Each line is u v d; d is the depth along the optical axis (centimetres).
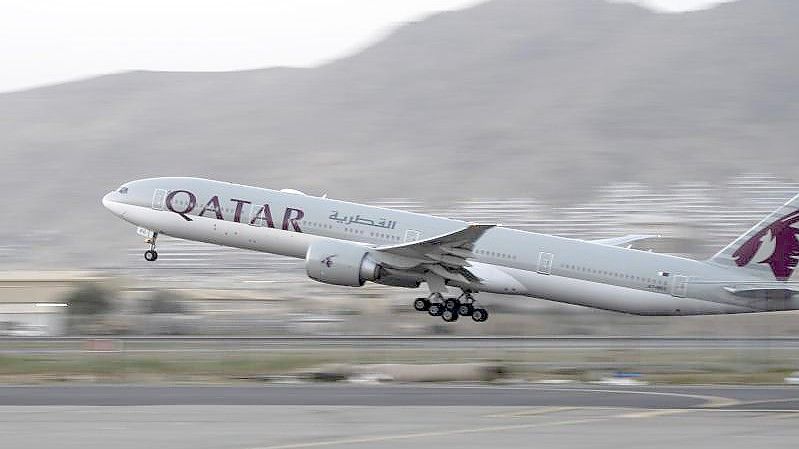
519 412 4669
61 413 4638
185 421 4400
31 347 7788
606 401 5091
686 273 8388
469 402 5034
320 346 7819
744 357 7281
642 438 3962
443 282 8562
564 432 4109
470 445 3844
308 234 8562
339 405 4906
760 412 4672
